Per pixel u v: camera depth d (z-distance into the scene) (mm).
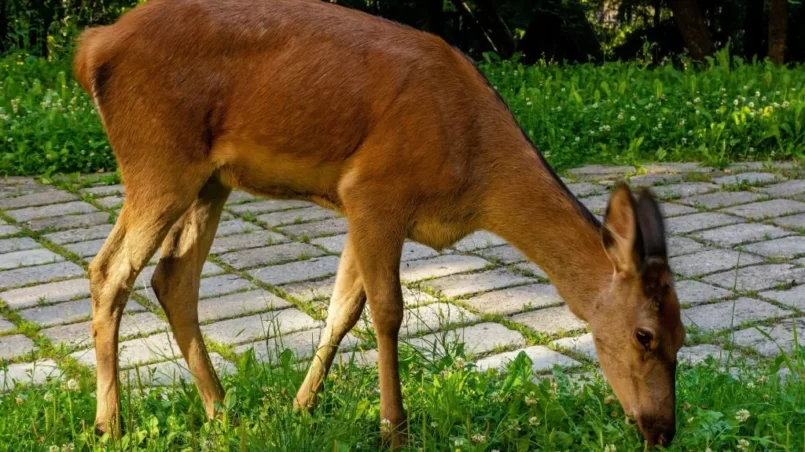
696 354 6797
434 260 8766
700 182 10992
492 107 5398
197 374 5762
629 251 4891
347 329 5695
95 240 9367
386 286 5285
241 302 7867
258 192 5566
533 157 5379
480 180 5371
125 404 5723
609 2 21250
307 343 7086
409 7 18234
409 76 5250
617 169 11609
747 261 8547
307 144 5285
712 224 9562
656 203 4969
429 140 5203
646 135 12320
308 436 5203
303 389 5723
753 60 16016
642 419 4934
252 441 5207
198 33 5301
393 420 5348
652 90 13656
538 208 5328
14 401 5859
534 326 7352
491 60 17750
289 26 5320
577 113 12617
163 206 5363
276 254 8984
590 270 5191
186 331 5750
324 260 8828
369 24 5391
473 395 5871
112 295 5473
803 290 7887
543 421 5508
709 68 15211
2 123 12055
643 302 4922
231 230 9688
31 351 6977
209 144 5375
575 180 11172
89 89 5477
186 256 5719
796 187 10711
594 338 5141
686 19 17016
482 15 19156
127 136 5363
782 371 6453
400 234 5293
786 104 12445
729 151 12008
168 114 5289
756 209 9992
